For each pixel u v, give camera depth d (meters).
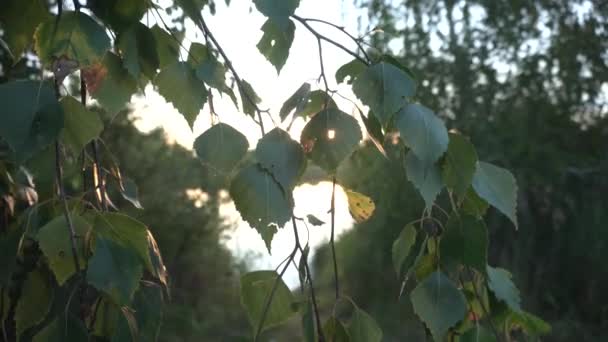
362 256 6.62
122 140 7.64
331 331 1.09
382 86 1.01
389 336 6.29
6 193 1.23
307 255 1.06
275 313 1.10
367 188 5.02
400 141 1.06
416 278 1.10
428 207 1.02
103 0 1.07
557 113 6.44
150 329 1.07
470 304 1.11
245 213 1.01
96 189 1.11
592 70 6.41
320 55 1.06
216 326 9.17
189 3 1.09
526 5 6.37
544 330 1.10
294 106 1.04
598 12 6.38
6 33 1.06
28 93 0.97
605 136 6.43
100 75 1.10
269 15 0.99
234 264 9.64
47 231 1.00
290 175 1.01
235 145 1.04
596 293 6.28
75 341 0.98
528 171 6.32
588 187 6.33
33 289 1.08
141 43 1.08
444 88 6.36
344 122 1.02
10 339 1.12
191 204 8.80
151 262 1.03
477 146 6.36
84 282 0.99
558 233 6.38
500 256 6.45
